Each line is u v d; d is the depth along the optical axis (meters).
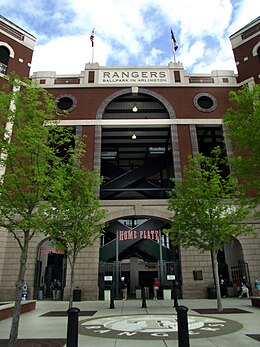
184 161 26.84
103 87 29.91
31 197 9.45
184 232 17.20
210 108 29.16
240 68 30.41
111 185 30.42
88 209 16.45
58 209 11.16
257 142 11.34
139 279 35.97
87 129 28.00
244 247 23.75
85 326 10.67
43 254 34.00
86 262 23.31
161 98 29.52
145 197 35.09
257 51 29.69
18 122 10.05
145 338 8.40
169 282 24.70
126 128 29.30
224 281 26.73
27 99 10.33
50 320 12.55
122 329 9.97
